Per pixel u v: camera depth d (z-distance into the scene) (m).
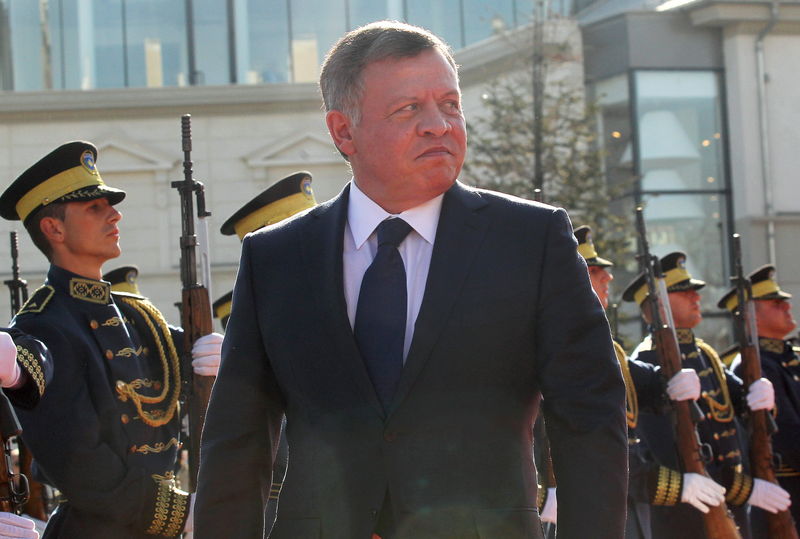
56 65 30.61
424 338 4.43
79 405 7.09
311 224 4.88
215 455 4.69
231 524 4.63
